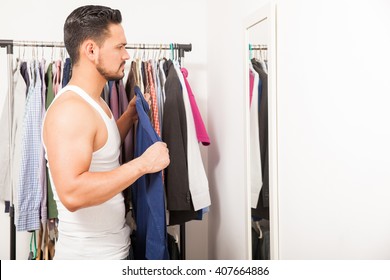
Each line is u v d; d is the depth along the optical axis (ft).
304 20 3.40
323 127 3.14
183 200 5.16
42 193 5.28
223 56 5.97
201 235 7.42
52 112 3.36
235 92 5.36
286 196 3.82
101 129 3.64
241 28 5.08
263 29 4.19
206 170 7.25
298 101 3.53
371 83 2.56
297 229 3.61
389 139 2.40
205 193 5.45
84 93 3.63
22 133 5.32
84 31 3.65
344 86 2.85
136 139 4.74
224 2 5.87
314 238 3.32
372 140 2.56
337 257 3.00
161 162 3.79
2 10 6.53
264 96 4.22
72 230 3.78
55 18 6.70
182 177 5.17
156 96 5.56
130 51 6.93
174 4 7.16
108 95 5.57
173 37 7.17
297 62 3.53
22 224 5.21
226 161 5.86
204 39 7.27
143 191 4.42
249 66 4.66
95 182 3.22
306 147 3.41
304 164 3.45
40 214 5.34
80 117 3.30
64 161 3.16
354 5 2.71
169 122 5.24
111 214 3.92
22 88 5.52
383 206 2.48
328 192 3.10
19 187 5.15
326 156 3.11
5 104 5.92
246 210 4.78
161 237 4.03
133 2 7.00
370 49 2.56
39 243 5.61
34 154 5.25
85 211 3.76
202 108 7.29
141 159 3.66
